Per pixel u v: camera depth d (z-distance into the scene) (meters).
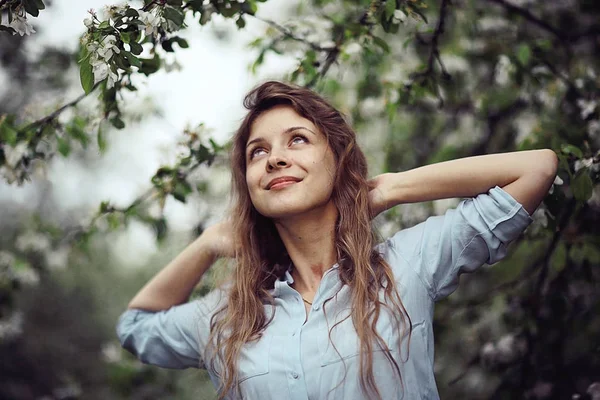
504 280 3.80
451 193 1.95
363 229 1.96
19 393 7.08
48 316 7.64
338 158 2.03
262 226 2.18
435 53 2.80
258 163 1.99
